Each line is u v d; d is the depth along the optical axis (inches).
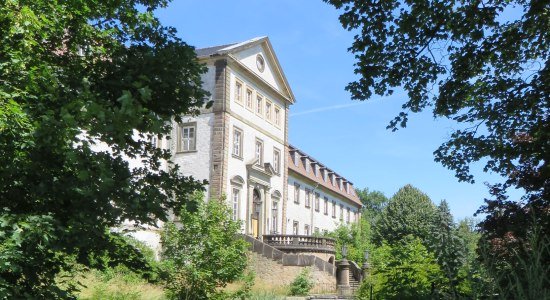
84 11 347.9
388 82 450.9
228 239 673.0
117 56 354.9
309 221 2142.0
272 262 1311.5
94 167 261.1
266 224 1632.6
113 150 311.0
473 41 443.5
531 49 470.3
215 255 642.2
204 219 654.5
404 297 282.2
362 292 486.6
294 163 2055.9
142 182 299.3
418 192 2586.1
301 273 1228.5
